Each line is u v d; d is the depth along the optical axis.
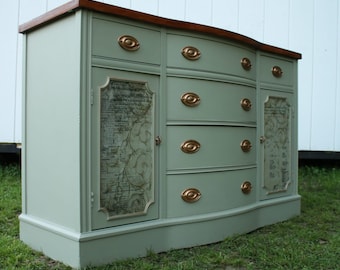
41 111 2.68
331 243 2.90
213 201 2.95
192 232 2.82
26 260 2.48
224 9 5.93
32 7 5.64
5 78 5.61
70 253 2.36
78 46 2.31
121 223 2.52
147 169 2.65
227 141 3.05
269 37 5.97
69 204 2.41
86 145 2.35
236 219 3.09
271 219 3.53
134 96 2.57
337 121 6.06
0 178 5.16
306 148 6.02
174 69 2.76
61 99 2.48
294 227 3.38
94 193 2.38
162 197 2.72
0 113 5.64
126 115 2.53
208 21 5.93
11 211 3.61
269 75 3.58
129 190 2.55
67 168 2.42
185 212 2.82
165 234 2.72
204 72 2.88
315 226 3.43
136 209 2.59
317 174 6.00
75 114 2.34
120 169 2.51
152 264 2.43
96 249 2.37
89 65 2.35
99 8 2.36
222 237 2.98
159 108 2.71
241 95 3.18
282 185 3.71
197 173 2.87
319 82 6.01
